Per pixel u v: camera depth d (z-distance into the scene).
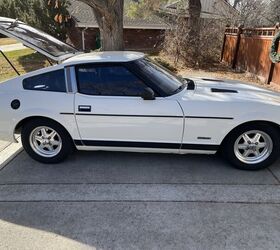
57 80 4.00
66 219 3.06
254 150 3.88
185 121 3.73
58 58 4.34
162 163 4.18
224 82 4.62
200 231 2.84
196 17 14.92
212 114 3.69
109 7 8.18
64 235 2.83
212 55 15.84
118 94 3.87
